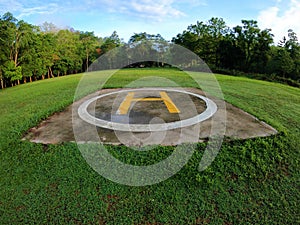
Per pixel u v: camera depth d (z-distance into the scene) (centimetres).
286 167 511
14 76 2361
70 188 453
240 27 2659
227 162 510
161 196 433
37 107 914
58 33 3575
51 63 2948
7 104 1070
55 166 509
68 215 401
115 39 3588
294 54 2309
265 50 2528
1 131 688
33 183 471
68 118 732
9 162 536
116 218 394
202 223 387
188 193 439
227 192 443
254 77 2034
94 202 423
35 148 570
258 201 429
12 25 2422
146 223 386
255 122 678
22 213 409
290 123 704
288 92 1195
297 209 415
